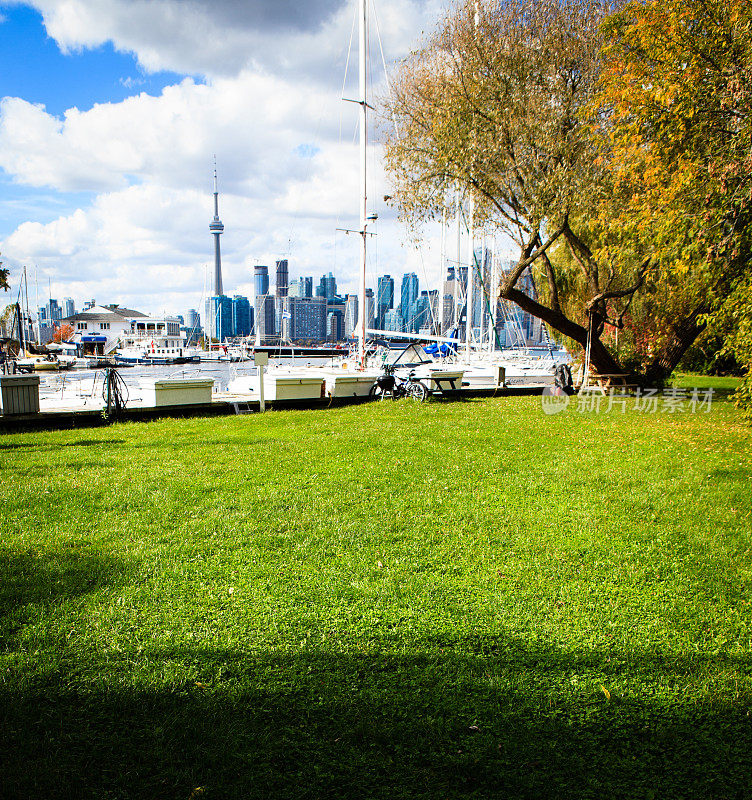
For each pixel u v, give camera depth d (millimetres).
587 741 2920
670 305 21016
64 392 23266
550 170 17703
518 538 5750
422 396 20156
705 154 11109
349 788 2598
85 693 3252
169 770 2686
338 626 4012
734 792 2588
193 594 4504
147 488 7617
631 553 5363
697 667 3549
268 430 13383
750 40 10477
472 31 17875
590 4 17594
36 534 5828
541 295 27906
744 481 7945
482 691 3312
